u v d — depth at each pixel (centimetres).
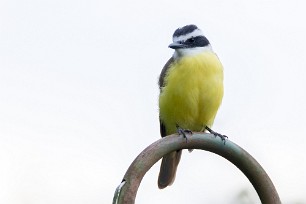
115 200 616
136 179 619
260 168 679
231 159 688
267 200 674
